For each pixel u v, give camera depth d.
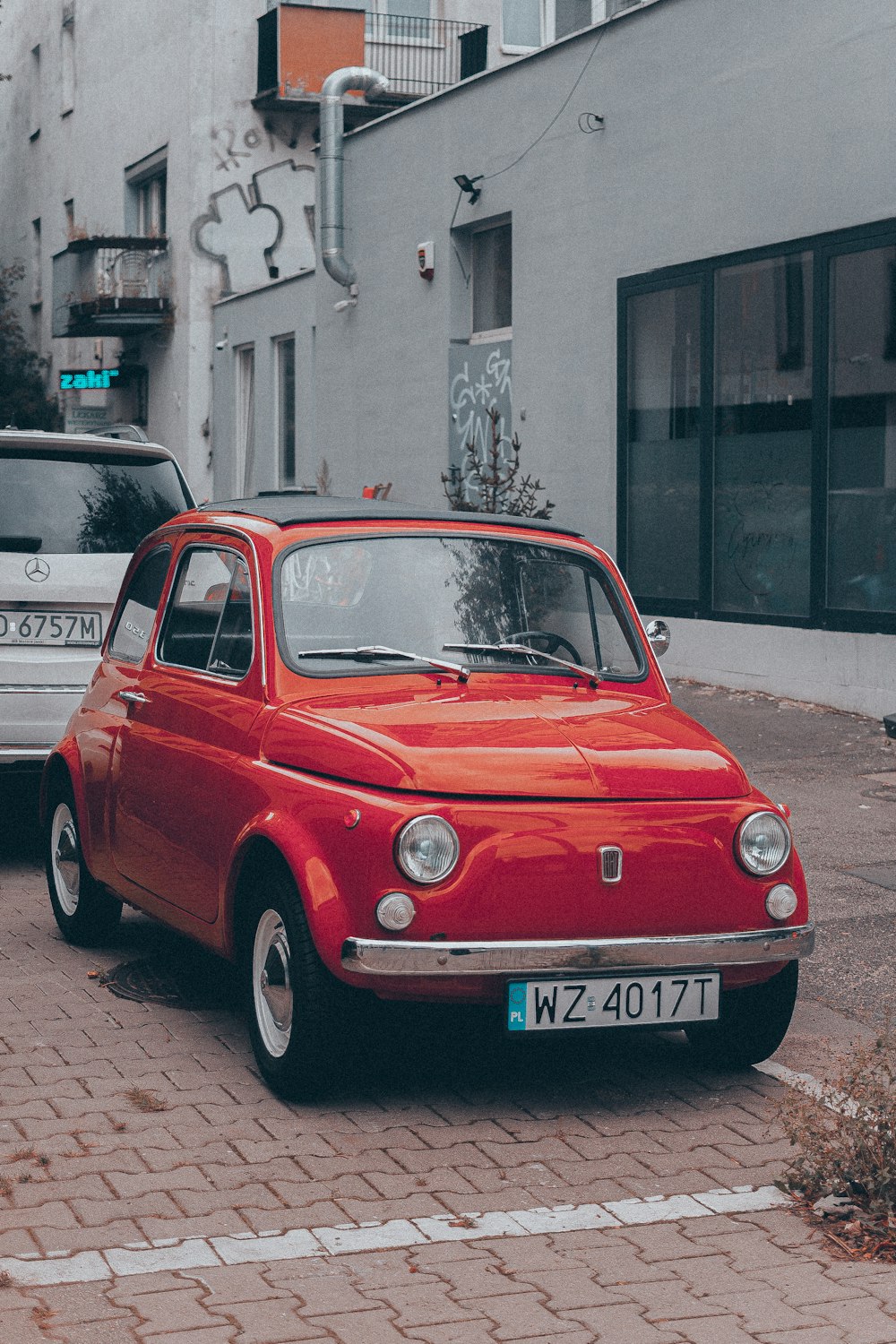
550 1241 4.26
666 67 14.85
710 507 14.61
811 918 7.71
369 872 4.84
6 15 40.19
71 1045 5.79
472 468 15.91
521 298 17.30
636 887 5.00
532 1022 4.91
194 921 5.85
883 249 12.58
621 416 15.77
